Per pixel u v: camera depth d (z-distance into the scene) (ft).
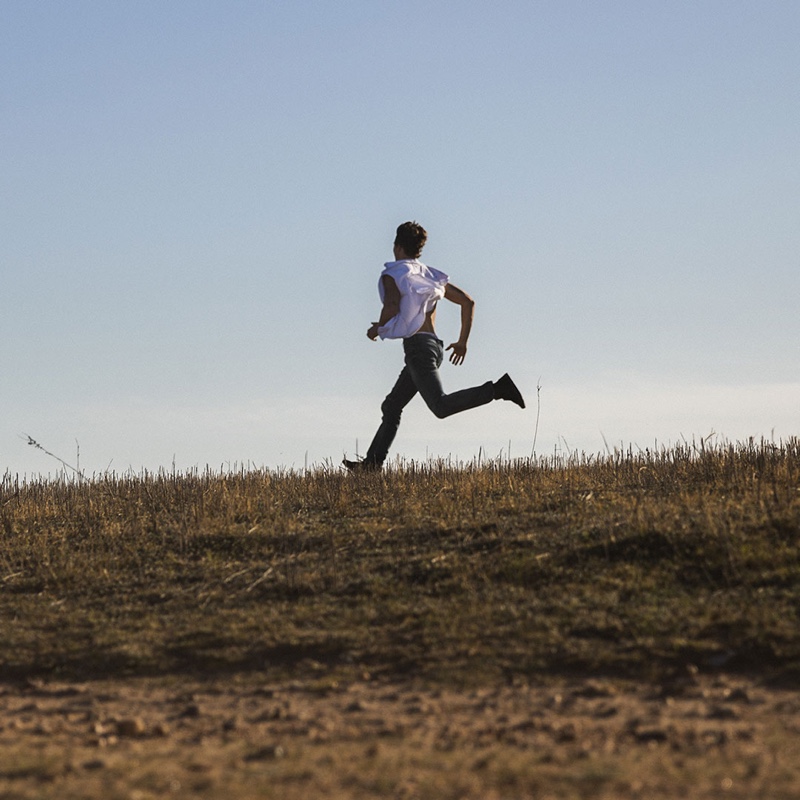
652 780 23.90
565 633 40.04
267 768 25.86
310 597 47.37
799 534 47.62
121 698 37.06
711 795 22.65
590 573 46.39
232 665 40.19
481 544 51.98
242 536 57.31
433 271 65.46
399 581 48.14
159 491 69.92
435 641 40.34
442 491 63.77
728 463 63.31
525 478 66.59
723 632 38.73
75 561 55.67
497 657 38.42
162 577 52.29
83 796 23.32
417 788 23.54
